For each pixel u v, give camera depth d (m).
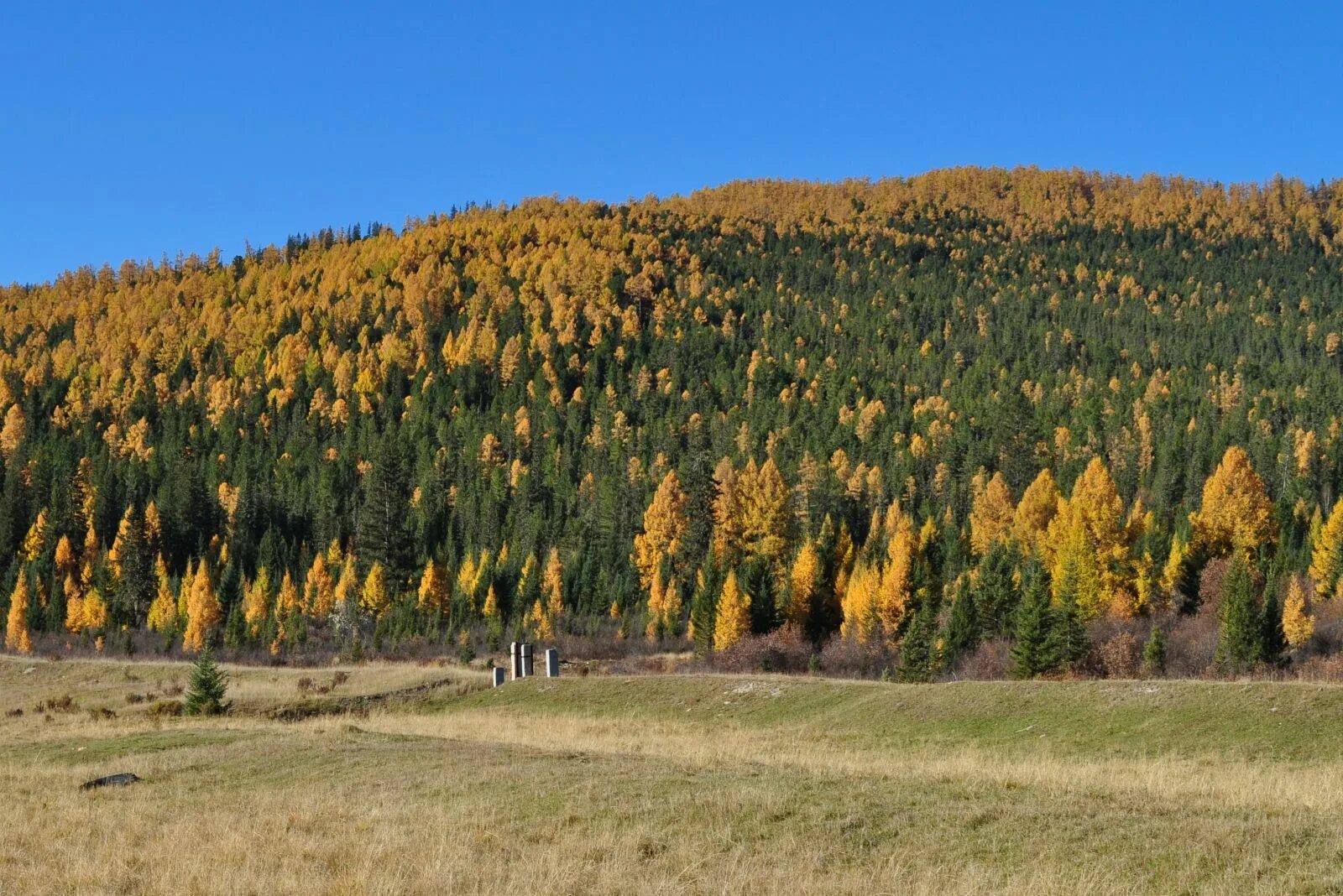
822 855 19.36
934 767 29.73
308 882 19.00
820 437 189.75
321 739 36.75
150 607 124.50
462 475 177.50
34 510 154.25
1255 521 103.06
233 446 199.38
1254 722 38.19
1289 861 17.34
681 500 123.12
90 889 19.31
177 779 31.86
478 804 24.72
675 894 17.48
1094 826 19.89
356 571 128.00
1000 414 183.50
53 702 63.88
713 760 30.08
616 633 106.81
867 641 82.56
